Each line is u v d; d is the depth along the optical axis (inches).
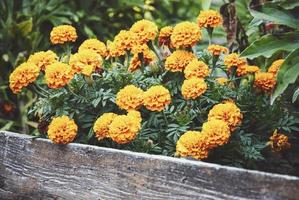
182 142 40.9
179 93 46.3
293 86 49.9
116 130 41.9
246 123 46.1
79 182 43.7
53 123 44.2
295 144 48.4
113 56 48.8
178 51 45.9
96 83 47.4
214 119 41.3
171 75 46.9
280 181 34.5
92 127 46.1
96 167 42.7
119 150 41.8
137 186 40.4
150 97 42.9
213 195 37.0
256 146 43.8
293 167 47.0
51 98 46.4
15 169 47.9
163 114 44.4
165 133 44.7
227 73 47.4
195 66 44.3
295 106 50.2
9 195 48.3
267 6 45.8
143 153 41.0
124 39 47.8
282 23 45.2
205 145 40.6
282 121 46.0
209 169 37.2
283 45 44.6
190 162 38.1
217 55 47.1
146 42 47.0
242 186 35.8
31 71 46.0
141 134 44.6
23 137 47.5
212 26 48.1
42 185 46.1
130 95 43.6
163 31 48.4
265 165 46.1
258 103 46.2
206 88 44.1
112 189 41.8
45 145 45.9
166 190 39.0
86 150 43.3
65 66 44.9
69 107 46.3
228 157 43.8
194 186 37.8
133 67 48.1
